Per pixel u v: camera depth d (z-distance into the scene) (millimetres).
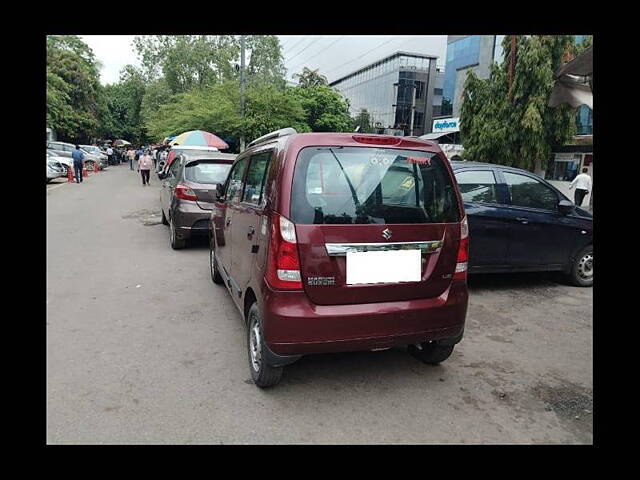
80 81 36625
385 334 3014
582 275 6086
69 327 4359
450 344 3408
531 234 5742
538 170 16766
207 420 2916
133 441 2705
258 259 3102
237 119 21141
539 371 3678
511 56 14047
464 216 3305
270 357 2926
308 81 42625
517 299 5555
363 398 3221
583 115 17375
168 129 27062
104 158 35062
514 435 2850
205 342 4082
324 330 2877
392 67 55812
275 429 2846
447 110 31672
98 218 11117
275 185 2955
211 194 7512
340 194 2941
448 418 3010
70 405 3035
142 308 4930
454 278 3230
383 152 3107
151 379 3404
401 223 3039
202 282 5969
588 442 2785
